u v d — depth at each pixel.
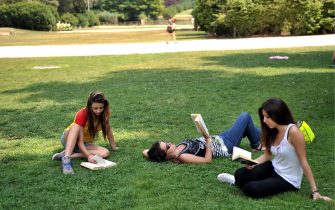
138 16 83.94
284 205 3.97
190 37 31.28
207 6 31.47
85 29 55.81
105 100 5.52
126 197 4.29
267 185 4.14
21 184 4.77
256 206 3.95
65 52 21.66
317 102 8.34
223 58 16.44
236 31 29.17
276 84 10.39
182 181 4.64
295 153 4.17
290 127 4.12
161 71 13.59
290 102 8.44
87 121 5.49
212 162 5.22
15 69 15.68
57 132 7.03
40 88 11.38
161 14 89.06
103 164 5.19
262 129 4.32
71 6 67.88
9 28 48.81
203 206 3.98
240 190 4.39
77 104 9.10
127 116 7.81
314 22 26.48
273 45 21.16
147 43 25.25
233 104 8.52
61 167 5.21
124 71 13.98
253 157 5.45
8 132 7.09
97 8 86.81
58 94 10.37
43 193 4.47
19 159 5.67
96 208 4.06
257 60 15.33
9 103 9.54
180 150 5.29
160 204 4.06
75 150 5.62
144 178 4.77
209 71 13.09
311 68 12.85
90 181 4.75
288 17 26.98
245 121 5.57
